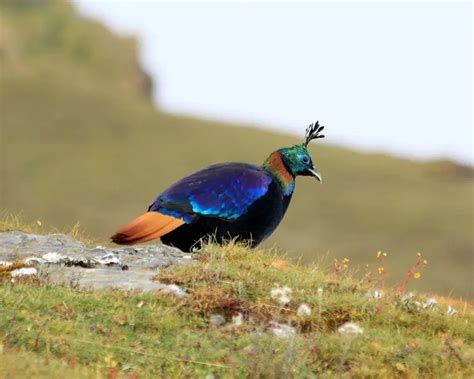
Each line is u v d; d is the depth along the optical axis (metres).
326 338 20.95
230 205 26.23
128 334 20.45
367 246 112.56
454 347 20.95
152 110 183.38
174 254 26.06
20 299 21.08
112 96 189.25
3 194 130.88
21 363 17.97
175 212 25.70
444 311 23.78
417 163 160.50
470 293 93.06
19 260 24.55
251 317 21.88
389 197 137.88
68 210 126.06
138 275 23.95
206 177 26.45
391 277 95.44
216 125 176.38
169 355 19.81
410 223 123.31
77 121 169.88
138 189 138.75
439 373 20.09
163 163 152.75
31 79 192.12
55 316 20.88
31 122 166.12
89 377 18.27
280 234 115.75
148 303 21.64
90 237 30.02
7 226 29.45
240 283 22.95
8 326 20.00
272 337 20.39
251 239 26.94
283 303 22.34
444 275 99.88
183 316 21.47
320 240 114.56
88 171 144.88
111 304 21.47
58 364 18.50
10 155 148.62
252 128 178.38
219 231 26.30
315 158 158.62
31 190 133.75
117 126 170.00
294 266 26.16
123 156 154.25
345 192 138.62
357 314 22.41
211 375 19.14
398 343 20.97
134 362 19.47
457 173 156.00
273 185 27.09
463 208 132.75
